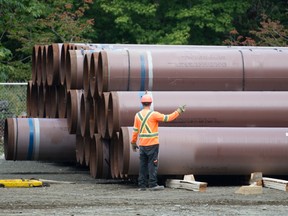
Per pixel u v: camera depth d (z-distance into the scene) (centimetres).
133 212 2931
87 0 7394
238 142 3769
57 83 4722
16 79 7319
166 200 3278
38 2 7369
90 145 4244
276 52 4138
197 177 4050
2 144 5700
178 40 8044
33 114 5288
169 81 3972
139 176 3691
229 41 7475
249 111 3897
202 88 4012
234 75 4038
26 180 3838
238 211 2966
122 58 3962
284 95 3962
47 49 4822
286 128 3853
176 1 8269
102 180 4172
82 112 4306
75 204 3156
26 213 2902
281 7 8825
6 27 7331
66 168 4769
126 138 3741
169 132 3747
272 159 3788
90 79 4159
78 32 7306
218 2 8288
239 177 3978
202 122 3862
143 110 3694
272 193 3525
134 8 8081
